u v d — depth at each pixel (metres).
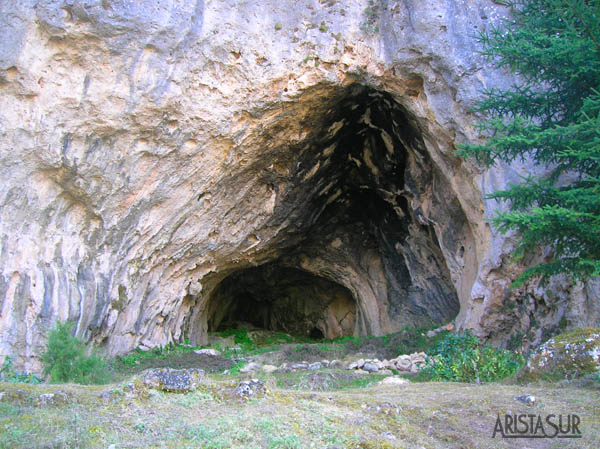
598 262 5.62
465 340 9.70
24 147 9.22
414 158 12.70
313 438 4.36
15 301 8.93
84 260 10.26
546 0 6.69
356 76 11.36
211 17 10.52
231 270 14.91
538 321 9.33
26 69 9.08
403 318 15.52
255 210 13.36
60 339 8.18
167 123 10.54
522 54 6.71
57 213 9.89
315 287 19.78
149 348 12.10
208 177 11.70
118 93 9.85
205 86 10.68
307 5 11.16
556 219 5.84
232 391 5.25
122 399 5.04
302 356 12.07
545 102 7.12
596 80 6.39
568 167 6.95
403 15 10.83
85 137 9.80
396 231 15.17
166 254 12.18
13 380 7.91
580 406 5.35
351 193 15.15
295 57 11.02
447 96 10.62
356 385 8.18
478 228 10.88
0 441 4.05
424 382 7.72
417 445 4.50
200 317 15.29
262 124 11.51
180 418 4.63
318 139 12.70
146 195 10.95
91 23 9.39
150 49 10.00
